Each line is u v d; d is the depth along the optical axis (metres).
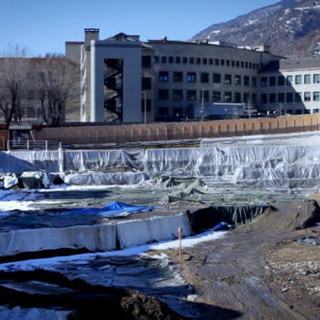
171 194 48.12
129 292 19.72
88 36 100.06
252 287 23.78
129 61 90.31
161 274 25.66
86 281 24.28
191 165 64.69
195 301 21.86
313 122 75.06
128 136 77.56
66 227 30.55
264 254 30.19
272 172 58.00
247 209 39.59
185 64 107.62
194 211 37.97
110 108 92.44
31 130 75.69
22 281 22.28
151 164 65.12
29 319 16.81
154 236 33.16
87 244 30.17
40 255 28.77
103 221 35.16
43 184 56.88
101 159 65.38
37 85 93.62
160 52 106.00
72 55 107.75
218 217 39.16
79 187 57.84
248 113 100.81
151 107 97.44
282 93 114.75
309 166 57.97
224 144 73.06
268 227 37.72
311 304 21.59
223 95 111.88
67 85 94.06
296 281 24.59
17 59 90.62
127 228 31.81
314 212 40.16
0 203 45.31
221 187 55.69
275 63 117.44
